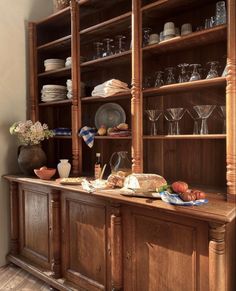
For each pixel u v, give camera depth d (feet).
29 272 7.63
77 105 7.68
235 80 4.94
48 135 8.12
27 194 7.77
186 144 6.74
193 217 4.47
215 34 5.54
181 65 6.20
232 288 4.87
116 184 6.22
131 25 6.66
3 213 8.45
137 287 5.40
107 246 5.86
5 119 8.49
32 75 8.81
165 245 4.99
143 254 5.30
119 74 7.92
